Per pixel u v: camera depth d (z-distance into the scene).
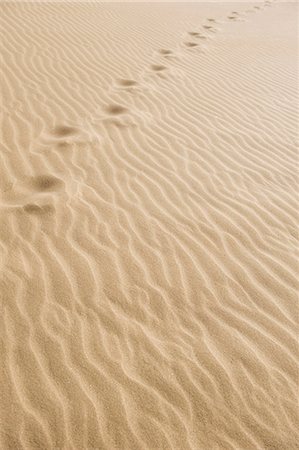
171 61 7.45
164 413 2.22
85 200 3.73
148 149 4.65
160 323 2.70
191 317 2.75
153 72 6.85
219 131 5.20
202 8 11.81
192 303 2.84
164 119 5.38
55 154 4.34
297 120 5.65
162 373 2.41
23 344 2.50
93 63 6.83
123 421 2.17
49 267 3.02
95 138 4.72
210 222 3.59
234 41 9.09
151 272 3.05
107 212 3.61
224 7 12.23
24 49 6.84
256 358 2.51
